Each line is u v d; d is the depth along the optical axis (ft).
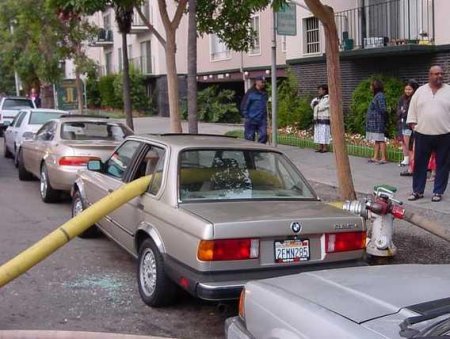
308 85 66.80
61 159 33.53
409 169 38.86
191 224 16.92
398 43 53.36
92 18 136.26
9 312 18.97
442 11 50.93
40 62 80.48
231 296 16.49
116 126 37.55
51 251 18.43
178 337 17.38
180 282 17.35
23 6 72.38
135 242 20.30
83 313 18.93
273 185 19.98
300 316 10.49
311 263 17.49
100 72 132.05
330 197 33.83
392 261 22.84
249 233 16.67
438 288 11.14
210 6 43.98
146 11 110.42
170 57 39.96
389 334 9.30
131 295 20.47
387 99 53.47
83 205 26.63
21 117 55.06
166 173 19.36
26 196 38.50
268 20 83.30
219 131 74.02
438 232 21.81
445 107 30.25
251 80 88.79
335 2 62.90
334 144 25.86
